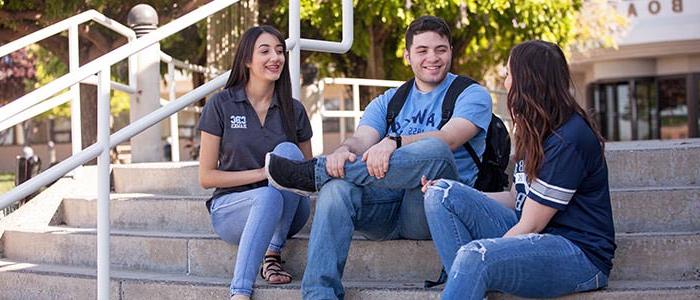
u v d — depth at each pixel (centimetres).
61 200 546
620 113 2366
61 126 3056
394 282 404
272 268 404
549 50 349
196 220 479
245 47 417
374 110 429
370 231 400
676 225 425
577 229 349
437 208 355
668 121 2288
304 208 420
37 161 1395
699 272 390
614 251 367
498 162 407
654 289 360
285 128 423
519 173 371
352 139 418
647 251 391
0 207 360
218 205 414
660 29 2159
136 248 458
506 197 390
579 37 1503
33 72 2234
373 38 1284
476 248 332
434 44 407
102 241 389
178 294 413
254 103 424
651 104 2312
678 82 2262
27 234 508
